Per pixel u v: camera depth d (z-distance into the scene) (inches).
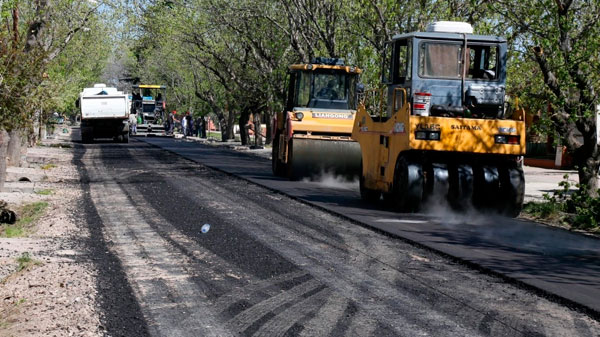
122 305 354.6
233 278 412.8
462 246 514.9
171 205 743.1
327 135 1050.7
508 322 326.0
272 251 493.4
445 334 307.1
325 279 408.5
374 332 309.1
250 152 1966.0
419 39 733.3
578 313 343.6
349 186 994.1
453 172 701.3
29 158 1435.8
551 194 951.6
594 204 687.7
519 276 416.2
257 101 2149.4
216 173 1163.3
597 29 740.7
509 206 699.4
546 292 378.3
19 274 424.5
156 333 310.7
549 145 1601.9
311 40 1521.9
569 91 753.0
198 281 405.4
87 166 1300.4
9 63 717.3
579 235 604.4
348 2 1309.1
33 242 531.5
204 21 1852.9
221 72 2295.8
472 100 729.6
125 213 686.5
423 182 693.3
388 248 507.8
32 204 764.0
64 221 637.9
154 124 3336.6
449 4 1167.6
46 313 339.9
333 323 322.3
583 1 778.2
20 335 307.4
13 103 722.2
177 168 1267.2
